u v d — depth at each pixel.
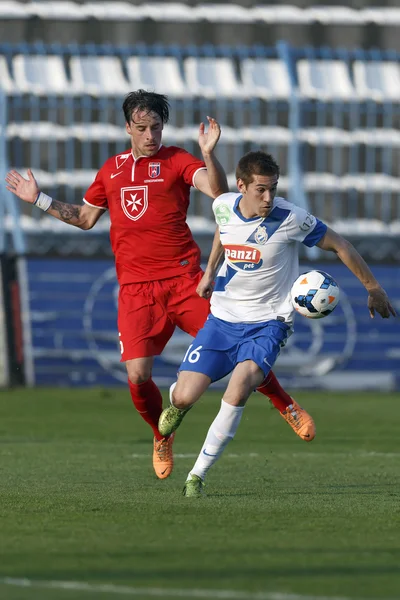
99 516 16.94
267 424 39.50
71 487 21.31
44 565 12.84
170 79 60.84
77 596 11.11
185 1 65.75
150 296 23.05
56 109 59.62
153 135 22.36
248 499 19.42
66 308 52.69
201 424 38.88
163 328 23.12
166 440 22.78
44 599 10.96
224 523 16.23
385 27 66.25
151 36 64.94
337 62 61.88
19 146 58.91
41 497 19.45
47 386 52.66
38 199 23.53
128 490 20.86
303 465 26.55
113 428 37.28
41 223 57.03
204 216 58.59
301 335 53.41
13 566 12.80
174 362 52.31
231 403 19.78
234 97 60.56
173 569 12.60
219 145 60.69
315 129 61.19
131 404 46.09
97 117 60.16
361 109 61.31
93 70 60.22
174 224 22.97
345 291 53.81
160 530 15.52
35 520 16.48
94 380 52.94
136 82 60.41
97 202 23.56
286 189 60.12
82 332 52.78
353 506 18.42
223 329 20.41
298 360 53.41
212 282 21.06
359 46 66.12
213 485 21.92
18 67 59.31
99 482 22.38
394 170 61.88
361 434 35.84
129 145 60.31
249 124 61.09
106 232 57.50
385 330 54.09
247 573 12.39
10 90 58.50
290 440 33.84
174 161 22.83
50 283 52.62
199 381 20.22
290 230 20.20
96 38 64.44
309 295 20.50
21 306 52.38
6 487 21.22
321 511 17.69
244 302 20.45
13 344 52.28
